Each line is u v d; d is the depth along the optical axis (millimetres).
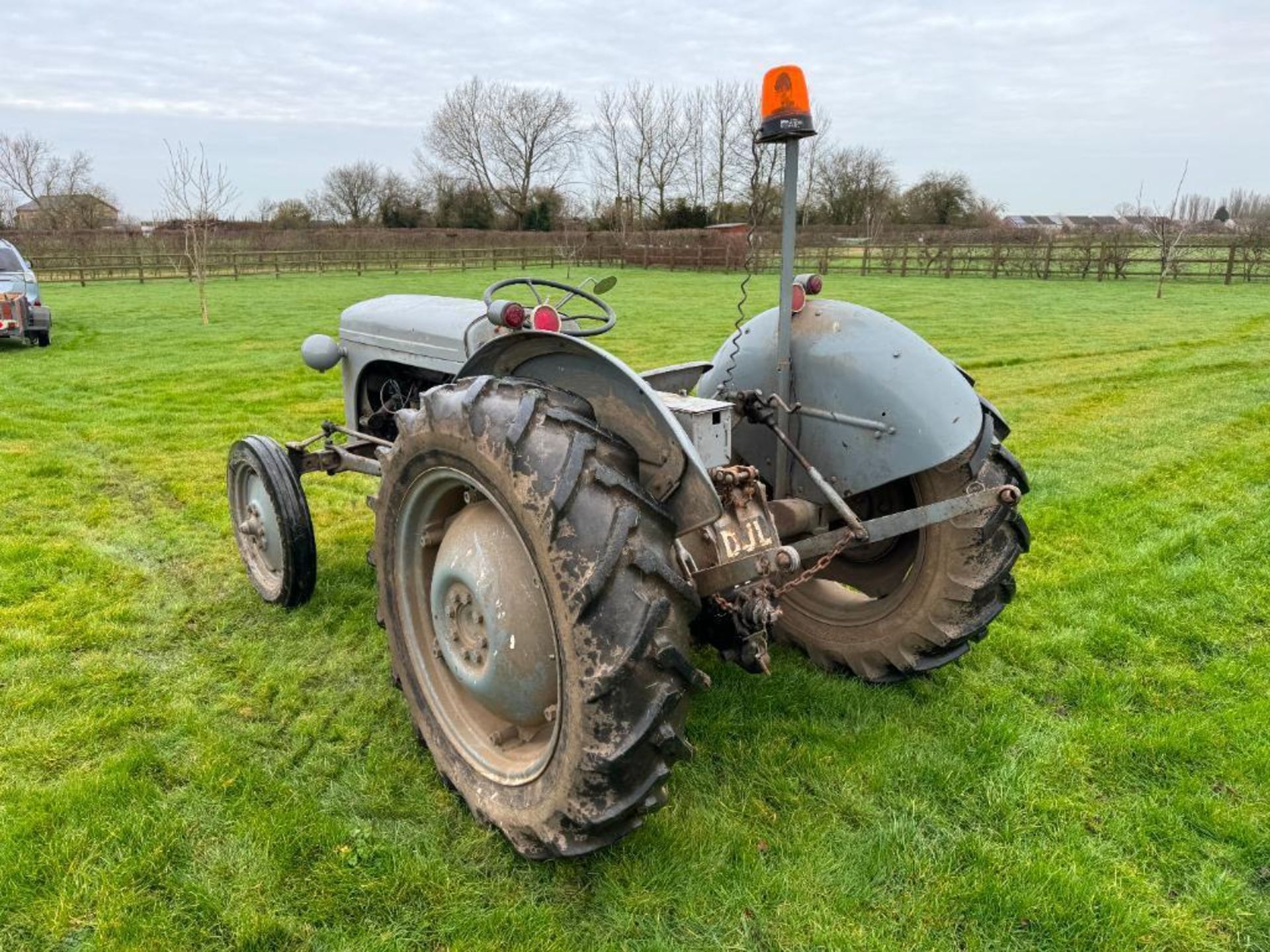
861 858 2104
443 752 2311
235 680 2945
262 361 10531
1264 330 13305
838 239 31297
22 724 2641
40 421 6996
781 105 2318
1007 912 1942
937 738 2619
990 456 2582
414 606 2434
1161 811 2291
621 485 1760
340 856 2066
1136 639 3289
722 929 1892
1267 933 1925
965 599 2586
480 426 1904
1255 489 5266
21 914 1888
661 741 1719
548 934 1861
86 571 3871
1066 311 16484
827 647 2961
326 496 5117
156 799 2268
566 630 1729
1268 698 2873
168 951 1807
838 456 2586
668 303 18578
